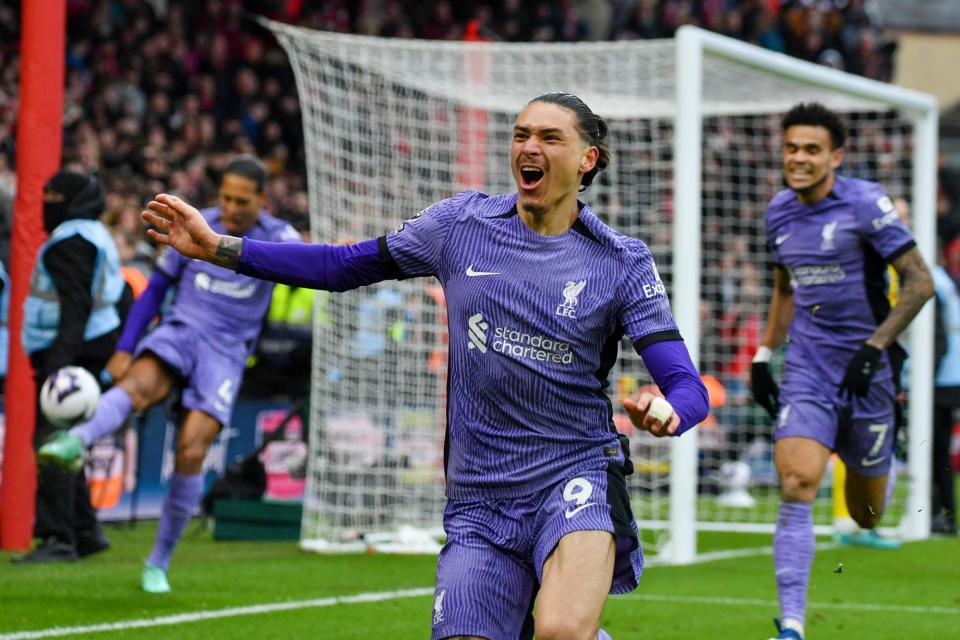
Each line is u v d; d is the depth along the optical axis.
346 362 27.70
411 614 18.42
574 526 10.09
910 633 17.97
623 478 10.57
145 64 46.50
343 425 28.73
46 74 23.39
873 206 16.80
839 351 16.92
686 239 25.06
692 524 25.53
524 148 10.28
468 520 10.42
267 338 29.23
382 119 29.56
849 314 16.92
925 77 78.25
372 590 20.64
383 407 27.97
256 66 48.53
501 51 26.75
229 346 19.47
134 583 20.22
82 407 15.77
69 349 20.95
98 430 17.92
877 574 23.98
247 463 27.88
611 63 28.34
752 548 28.12
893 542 28.00
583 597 9.70
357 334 27.80
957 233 62.34
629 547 10.33
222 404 19.33
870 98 29.44
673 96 30.75
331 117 27.84
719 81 29.11
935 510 31.56
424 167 30.25
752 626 18.08
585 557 9.91
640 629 17.75
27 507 23.78
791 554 16.06
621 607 19.62
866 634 17.88
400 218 28.64
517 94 30.23
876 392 16.86
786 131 17.27
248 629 16.81
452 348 10.59
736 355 36.38
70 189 21.50
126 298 23.84
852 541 28.34
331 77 27.42
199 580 20.98
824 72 28.14
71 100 43.22
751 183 41.47
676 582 22.47
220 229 19.61
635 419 9.64
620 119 35.12
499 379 10.34
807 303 17.16
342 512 26.86
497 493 10.39
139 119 45.25
